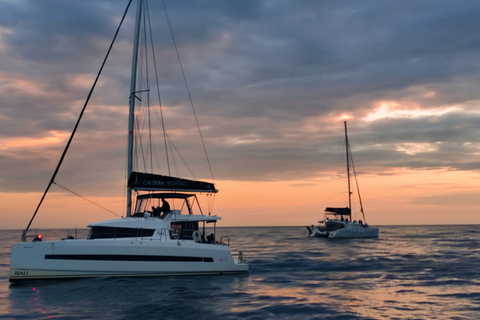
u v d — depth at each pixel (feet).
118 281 58.65
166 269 61.36
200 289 56.34
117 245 59.47
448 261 101.24
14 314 44.06
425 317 44.45
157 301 49.47
